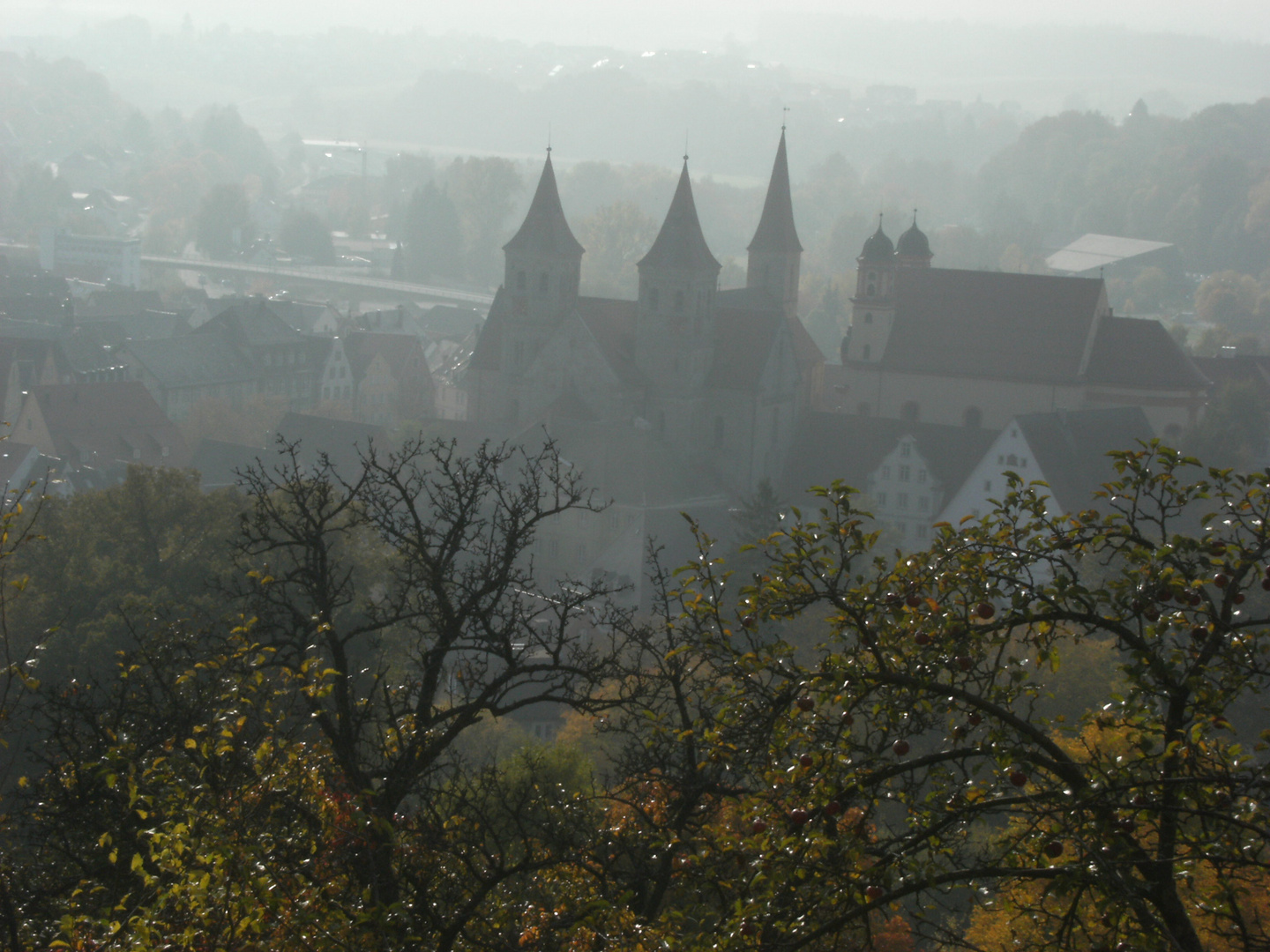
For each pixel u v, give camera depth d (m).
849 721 29.05
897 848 28.47
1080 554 30.62
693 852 39.84
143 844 36.56
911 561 30.58
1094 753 28.73
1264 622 28.42
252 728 41.38
